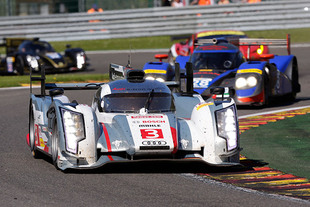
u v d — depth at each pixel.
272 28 101.31
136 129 24.69
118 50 98.88
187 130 25.83
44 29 109.62
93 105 28.98
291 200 20.33
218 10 102.94
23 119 41.91
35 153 28.50
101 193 21.22
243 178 23.88
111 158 24.28
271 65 46.81
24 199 20.52
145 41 106.88
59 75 70.56
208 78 45.62
